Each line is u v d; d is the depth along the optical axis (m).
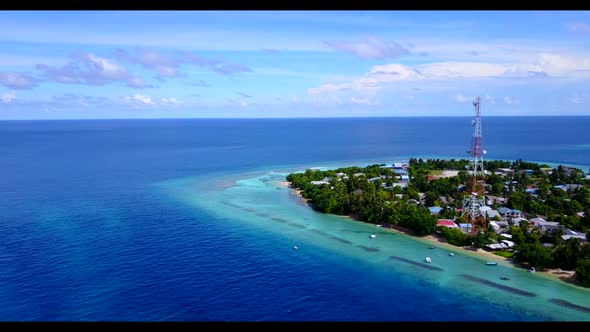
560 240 104.75
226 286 83.50
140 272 89.56
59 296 78.12
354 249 105.56
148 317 71.31
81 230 118.12
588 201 144.38
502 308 75.19
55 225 122.44
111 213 137.62
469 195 144.75
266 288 82.88
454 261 97.56
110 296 78.44
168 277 87.25
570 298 78.75
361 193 151.38
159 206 148.62
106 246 105.12
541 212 137.62
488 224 118.31
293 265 94.50
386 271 91.56
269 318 71.62
